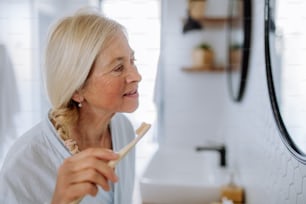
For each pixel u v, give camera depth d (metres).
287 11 0.69
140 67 1.95
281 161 0.75
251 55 1.17
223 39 2.18
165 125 2.29
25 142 0.78
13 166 0.72
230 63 1.82
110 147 0.97
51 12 2.04
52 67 0.74
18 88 1.98
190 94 2.25
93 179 0.48
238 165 1.52
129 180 1.03
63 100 0.77
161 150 2.18
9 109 1.99
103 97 0.74
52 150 0.78
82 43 0.70
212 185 1.36
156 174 1.85
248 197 1.22
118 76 0.73
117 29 0.73
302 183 0.60
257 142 1.04
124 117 1.08
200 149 1.83
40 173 0.74
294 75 0.64
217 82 2.21
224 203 1.15
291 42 0.66
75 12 0.78
